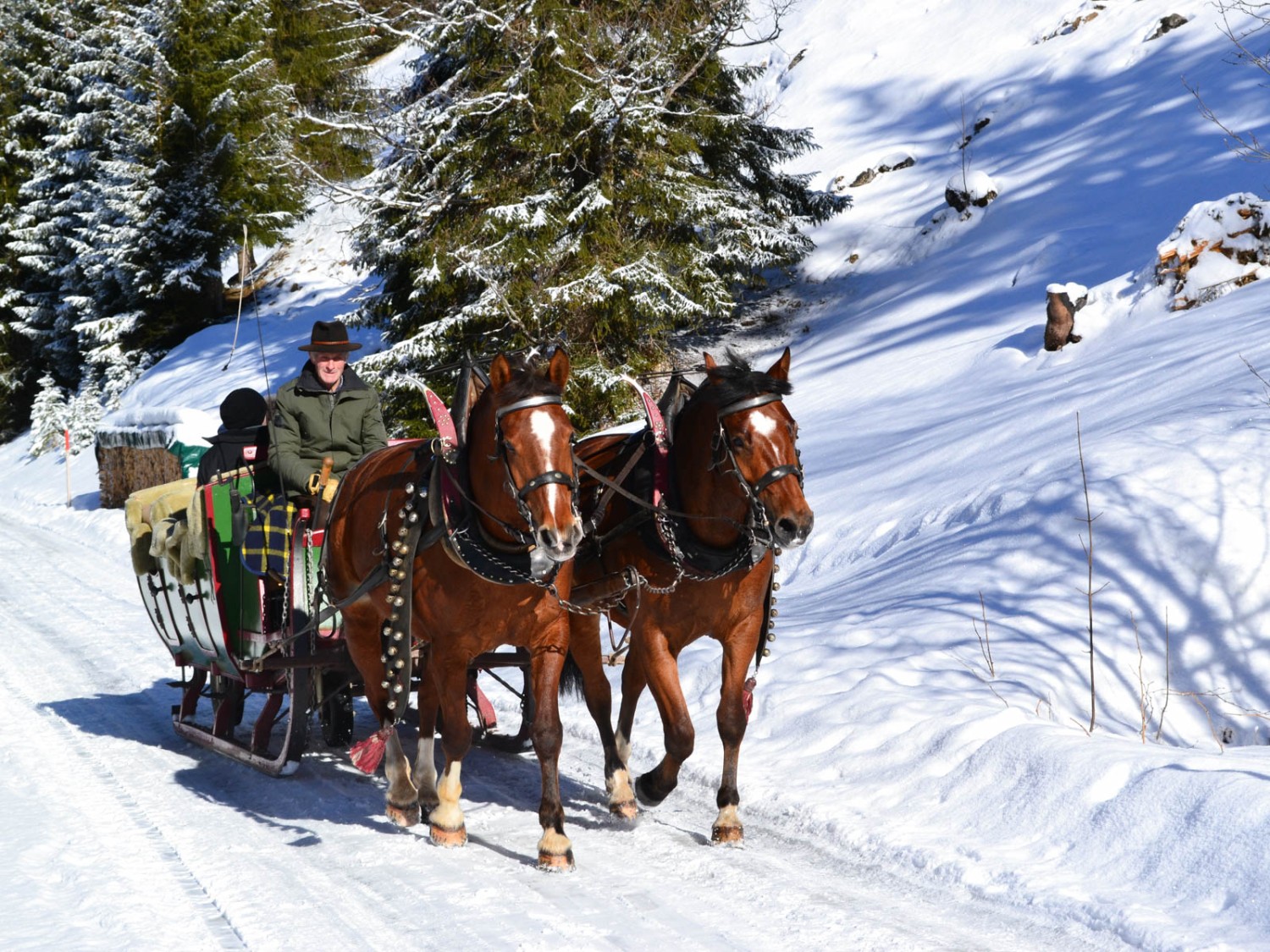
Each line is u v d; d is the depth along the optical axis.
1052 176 20.14
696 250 17.47
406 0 18.36
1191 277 12.98
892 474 10.94
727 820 5.16
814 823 5.31
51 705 8.30
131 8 30.41
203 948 4.04
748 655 5.33
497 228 16.22
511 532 4.75
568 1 16.77
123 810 5.79
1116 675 6.79
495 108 16.31
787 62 31.41
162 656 10.09
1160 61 22.28
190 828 5.47
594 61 16.38
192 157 30.80
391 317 18.11
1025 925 4.12
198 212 30.61
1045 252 17.11
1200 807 4.46
